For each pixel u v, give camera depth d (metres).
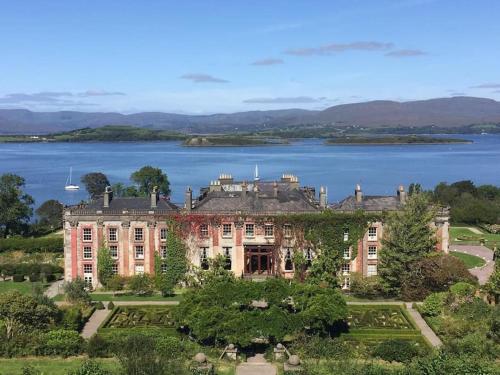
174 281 134.12
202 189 164.00
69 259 135.38
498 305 101.94
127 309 117.12
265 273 135.12
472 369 78.62
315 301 97.25
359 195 136.75
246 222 134.00
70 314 105.75
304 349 91.50
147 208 135.25
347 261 133.38
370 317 110.62
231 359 90.31
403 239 123.88
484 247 180.50
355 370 81.00
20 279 143.75
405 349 89.69
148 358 73.94
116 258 135.38
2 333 94.19
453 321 102.69
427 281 124.06
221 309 94.69
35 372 81.94
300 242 133.75
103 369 80.06
